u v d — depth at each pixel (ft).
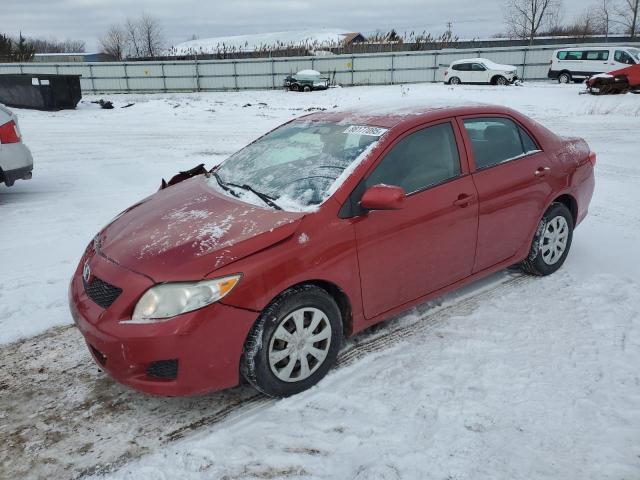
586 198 15.31
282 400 9.64
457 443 8.34
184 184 12.89
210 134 48.14
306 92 98.48
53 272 15.71
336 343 10.16
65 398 9.98
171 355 8.41
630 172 28.14
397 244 10.62
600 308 12.63
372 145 10.87
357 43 135.85
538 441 8.34
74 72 115.75
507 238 13.07
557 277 14.58
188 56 148.15
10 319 12.95
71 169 31.14
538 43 165.27
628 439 8.31
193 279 8.52
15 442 8.82
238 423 9.10
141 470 8.09
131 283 8.76
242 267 8.77
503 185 12.56
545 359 10.60
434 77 109.09
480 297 13.48
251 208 10.27
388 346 11.35
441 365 10.53
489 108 13.17
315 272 9.43
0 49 129.18
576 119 52.34
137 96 105.19
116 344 8.54
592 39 158.81
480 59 95.40
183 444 8.65
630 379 9.85
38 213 21.77
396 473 7.77
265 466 8.07
